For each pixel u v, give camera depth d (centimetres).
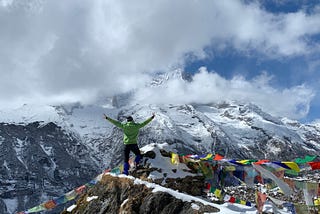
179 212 1719
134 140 2134
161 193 1800
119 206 1920
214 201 1920
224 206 1844
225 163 1961
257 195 1712
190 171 2077
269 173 1639
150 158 2144
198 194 1991
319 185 1583
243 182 1853
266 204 1942
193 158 2056
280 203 1652
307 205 1584
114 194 1995
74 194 2189
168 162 2128
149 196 1820
